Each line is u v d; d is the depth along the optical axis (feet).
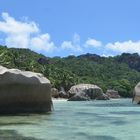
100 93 198.70
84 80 365.81
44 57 431.84
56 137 41.29
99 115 73.51
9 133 43.68
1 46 333.21
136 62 640.58
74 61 519.19
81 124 54.65
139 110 93.56
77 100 188.65
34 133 44.01
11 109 70.13
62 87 302.86
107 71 525.34
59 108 103.65
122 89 357.82
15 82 70.28
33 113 72.18
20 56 331.77
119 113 80.74
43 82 75.31
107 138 41.37
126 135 43.68
